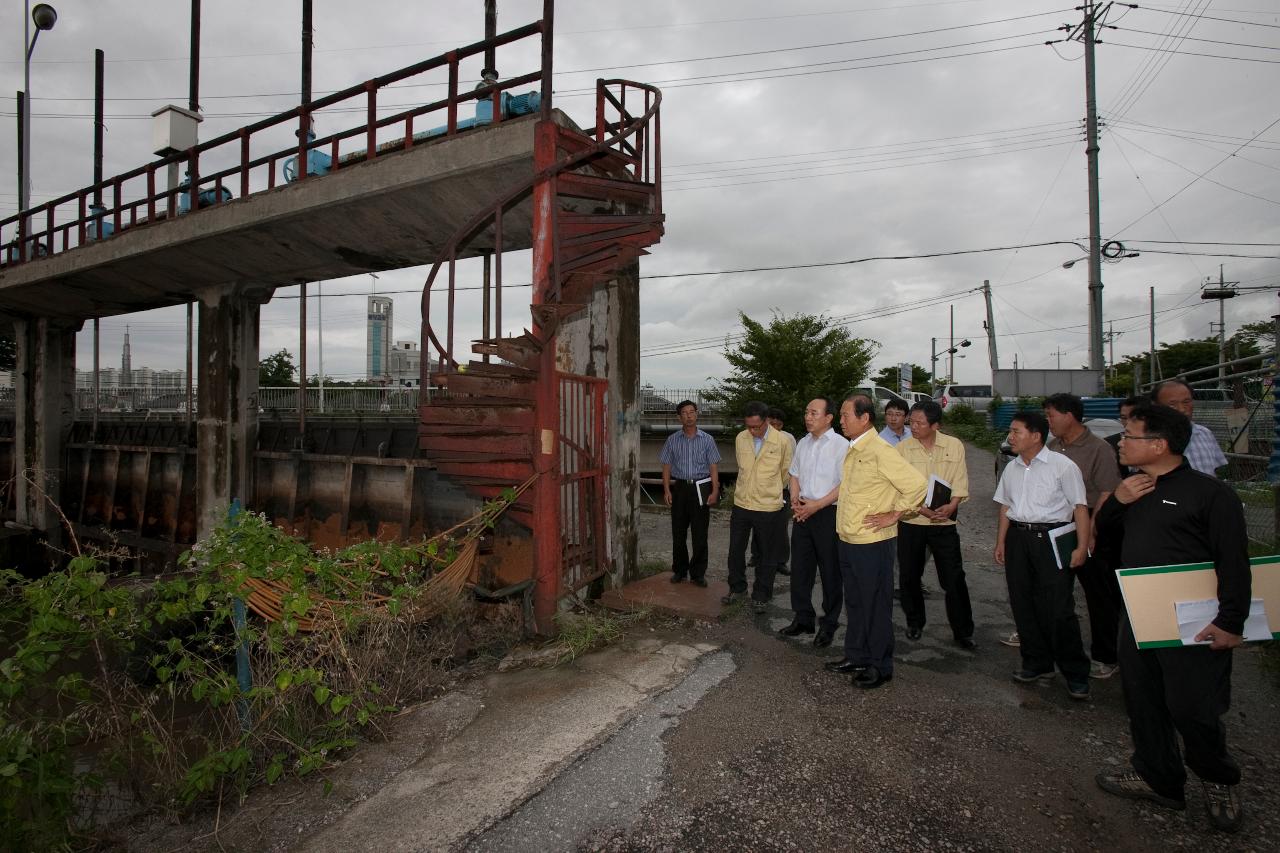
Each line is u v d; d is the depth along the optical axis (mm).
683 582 6348
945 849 2561
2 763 2689
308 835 2730
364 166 7566
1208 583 2545
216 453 11188
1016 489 4004
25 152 16188
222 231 8938
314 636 3895
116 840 2902
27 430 14742
